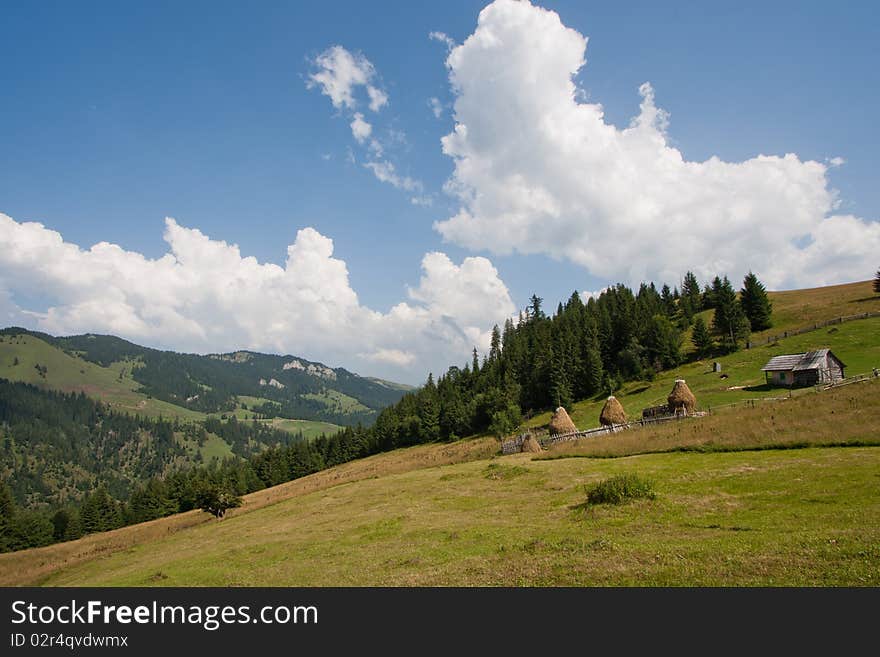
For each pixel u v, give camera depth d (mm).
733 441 42719
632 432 56062
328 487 70188
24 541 112688
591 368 117938
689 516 23781
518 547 21469
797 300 140875
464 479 47594
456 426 128875
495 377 147500
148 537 68875
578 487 35531
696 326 115875
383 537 29281
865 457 31547
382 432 158250
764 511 22906
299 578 22219
